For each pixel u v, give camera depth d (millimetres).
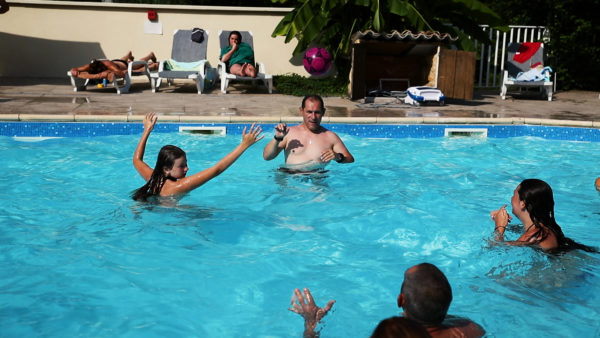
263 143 8039
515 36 16703
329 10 12375
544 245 3906
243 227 4707
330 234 4652
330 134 6398
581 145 8508
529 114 9977
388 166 7012
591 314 3262
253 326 3199
